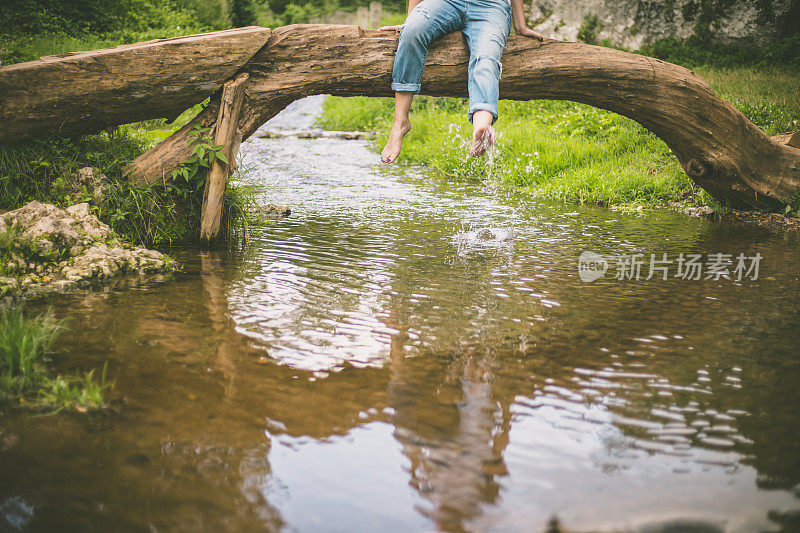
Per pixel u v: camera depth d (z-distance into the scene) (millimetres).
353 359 2555
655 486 1694
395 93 4449
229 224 4773
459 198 6566
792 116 7758
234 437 1945
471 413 2113
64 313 3020
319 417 2082
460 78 4508
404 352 2631
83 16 16500
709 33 14484
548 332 2873
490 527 1525
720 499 1631
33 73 3809
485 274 3834
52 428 1972
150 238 4398
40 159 4117
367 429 2006
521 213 5832
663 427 2021
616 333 2867
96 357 2520
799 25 14195
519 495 1656
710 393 2266
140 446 1881
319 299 3322
